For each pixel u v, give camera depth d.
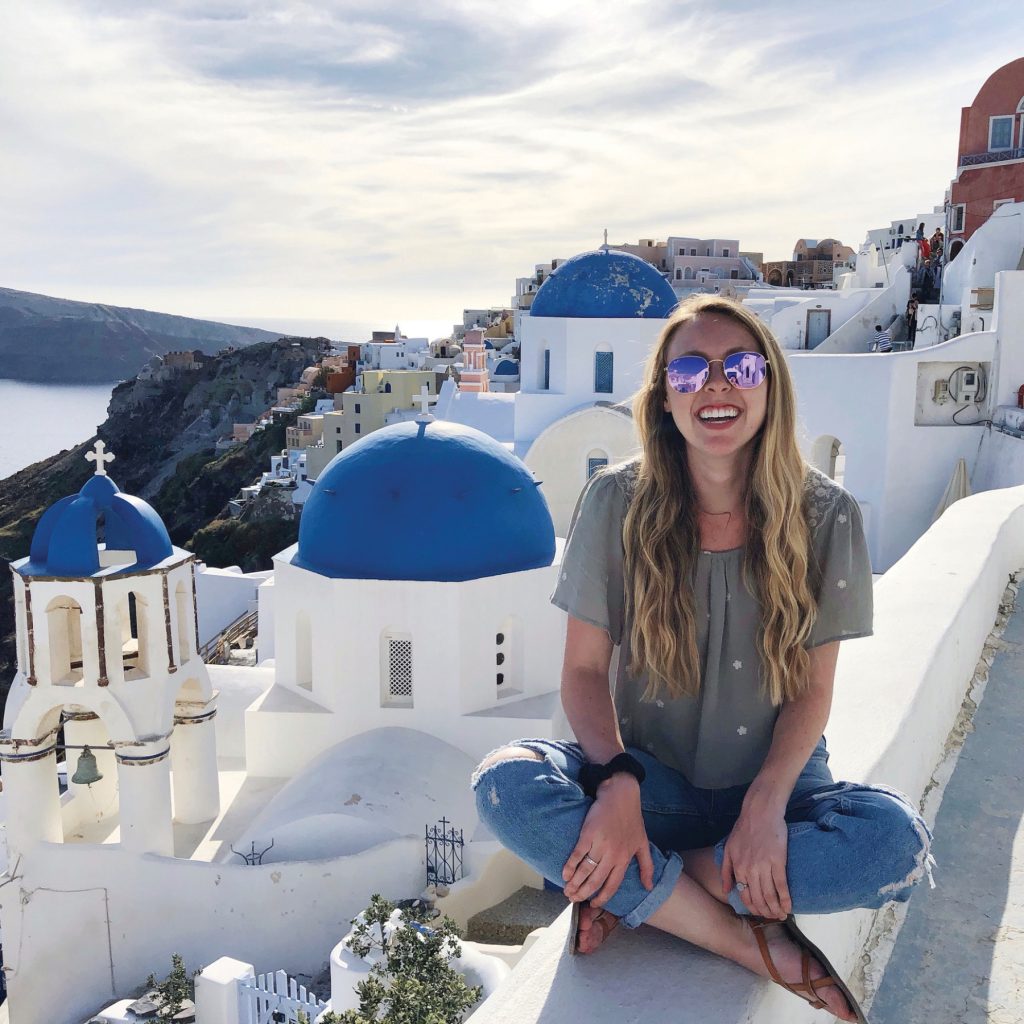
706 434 2.82
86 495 14.96
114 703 14.55
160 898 14.75
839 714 4.15
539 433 25.05
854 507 2.94
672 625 2.92
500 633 16.39
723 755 3.05
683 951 2.70
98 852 14.89
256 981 12.95
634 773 2.76
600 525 3.08
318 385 106.50
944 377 20.84
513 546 16.33
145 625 14.95
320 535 16.53
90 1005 14.96
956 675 5.57
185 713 16.09
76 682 14.78
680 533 2.92
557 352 25.17
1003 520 7.84
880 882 2.52
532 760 2.76
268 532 67.56
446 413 32.06
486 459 16.61
